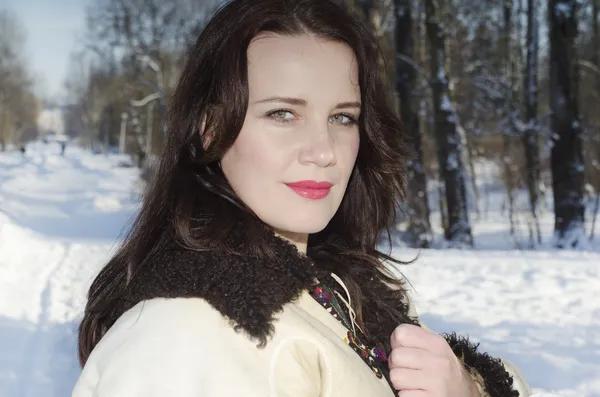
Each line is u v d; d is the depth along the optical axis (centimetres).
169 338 125
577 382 564
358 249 203
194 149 154
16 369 582
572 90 1540
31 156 3975
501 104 2430
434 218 2697
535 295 870
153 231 146
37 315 772
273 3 153
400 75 1661
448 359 166
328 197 156
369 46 174
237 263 133
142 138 3753
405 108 1653
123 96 3956
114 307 146
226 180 156
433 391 161
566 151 1535
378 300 190
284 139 151
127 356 125
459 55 2503
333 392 136
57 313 780
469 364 197
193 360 123
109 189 3058
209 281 129
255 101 151
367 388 140
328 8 158
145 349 125
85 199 2470
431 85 1711
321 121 154
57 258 1076
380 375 159
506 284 920
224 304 127
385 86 201
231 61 150
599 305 823
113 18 3362
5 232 1127
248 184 152
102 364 131
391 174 200
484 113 2573
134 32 3306
